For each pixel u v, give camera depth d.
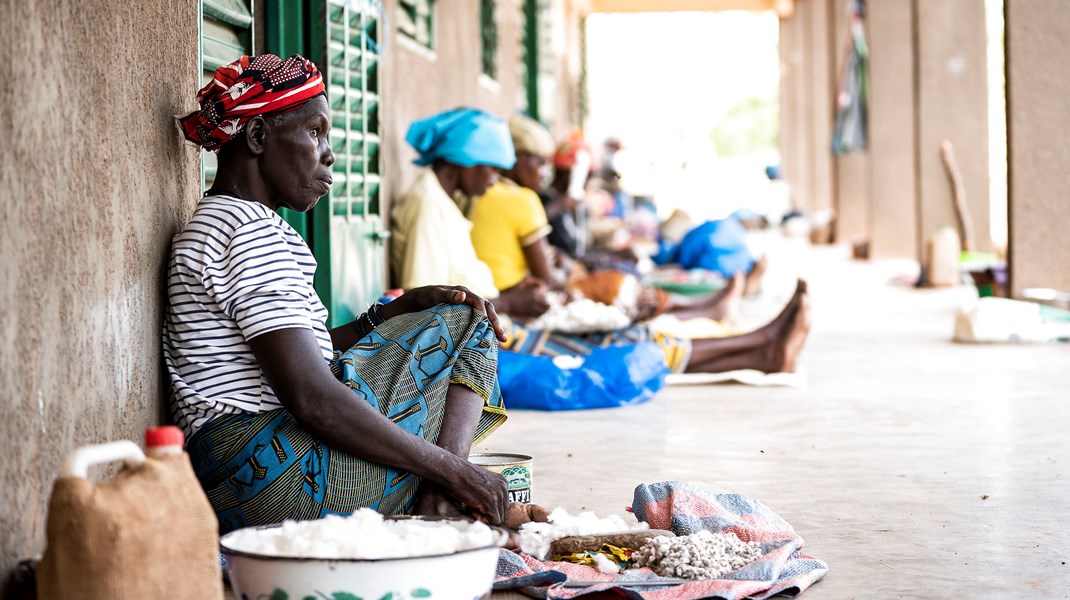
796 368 7.22
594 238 14.17
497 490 3.23
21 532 2.53
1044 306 9.35
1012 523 3.81
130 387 3.03
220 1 3.91
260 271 3.07
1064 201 9.55
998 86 27.84
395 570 2.45
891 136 19.20
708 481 4.45
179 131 3.40
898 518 3.88
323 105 3.31
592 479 4.49
